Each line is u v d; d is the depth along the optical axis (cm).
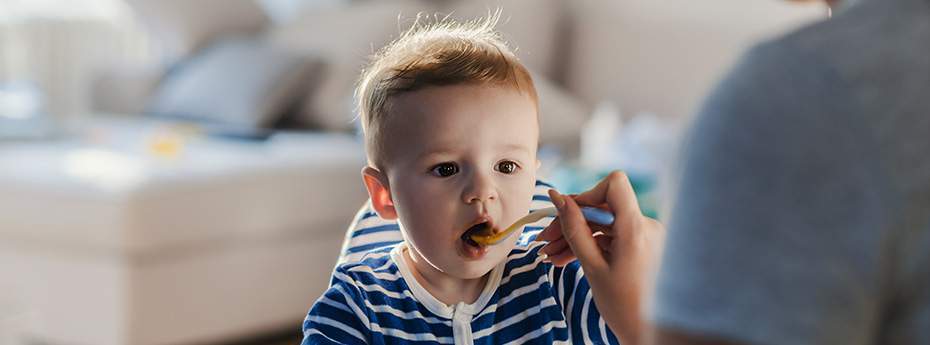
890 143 65
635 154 318
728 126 69
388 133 116
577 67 424
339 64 397
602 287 98
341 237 337
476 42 119
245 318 316
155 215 292
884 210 65
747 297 67
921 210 66
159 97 423
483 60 116
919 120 66
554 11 422
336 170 333
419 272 117
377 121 117
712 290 68
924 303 67
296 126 402
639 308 97
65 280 303
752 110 68
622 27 414
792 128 67
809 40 68
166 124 396
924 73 66
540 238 106
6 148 341
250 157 329
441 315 115
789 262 66
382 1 424
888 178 65
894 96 66
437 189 113
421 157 113
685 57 398
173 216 296
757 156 67
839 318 66
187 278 302
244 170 312
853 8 70
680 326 69
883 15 69
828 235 66
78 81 393
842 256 66
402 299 116
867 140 66
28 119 368
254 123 391
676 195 71
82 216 295
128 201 288
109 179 299
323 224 332
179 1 440
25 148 342
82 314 301
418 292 116
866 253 65
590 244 98
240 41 423
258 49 409
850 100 66
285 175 320
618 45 414
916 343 68
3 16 445
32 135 357
